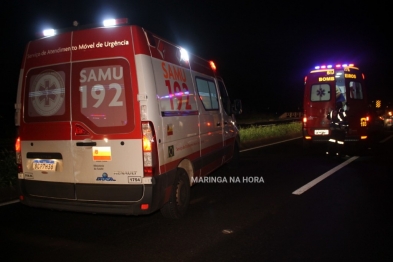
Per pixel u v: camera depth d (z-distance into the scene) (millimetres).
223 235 4945
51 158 5062
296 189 7352
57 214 5996
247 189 7426
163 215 5602
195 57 6637
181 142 5496
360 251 4355
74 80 4883
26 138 5211
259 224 5344
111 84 4727
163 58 5188
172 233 5059
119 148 4699
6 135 17438
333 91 12531
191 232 5082
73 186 4930
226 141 8109
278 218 5594
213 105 7266
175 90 5422
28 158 5234
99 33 4781
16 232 5176
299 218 5578
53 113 5012
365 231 5004
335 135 11219
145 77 4641
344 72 12500
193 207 6250
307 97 12922
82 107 4844
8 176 7336
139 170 4648
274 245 4570
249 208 6137
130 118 4656
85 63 4832
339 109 11242
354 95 12672
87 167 4852
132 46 4664
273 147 14258
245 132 16109
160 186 4789
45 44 5062
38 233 5133
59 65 4965
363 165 9898
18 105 5254
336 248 4449
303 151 12953
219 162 7598
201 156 6398
